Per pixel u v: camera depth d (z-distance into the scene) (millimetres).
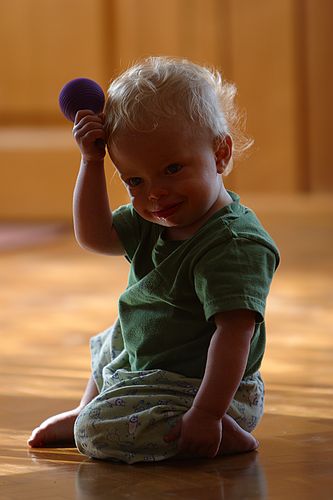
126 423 1851
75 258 5355
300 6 7094
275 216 6922
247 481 1717
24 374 2756
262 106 7188
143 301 1947
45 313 3828
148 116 1838
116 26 7035
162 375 1887
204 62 7125
